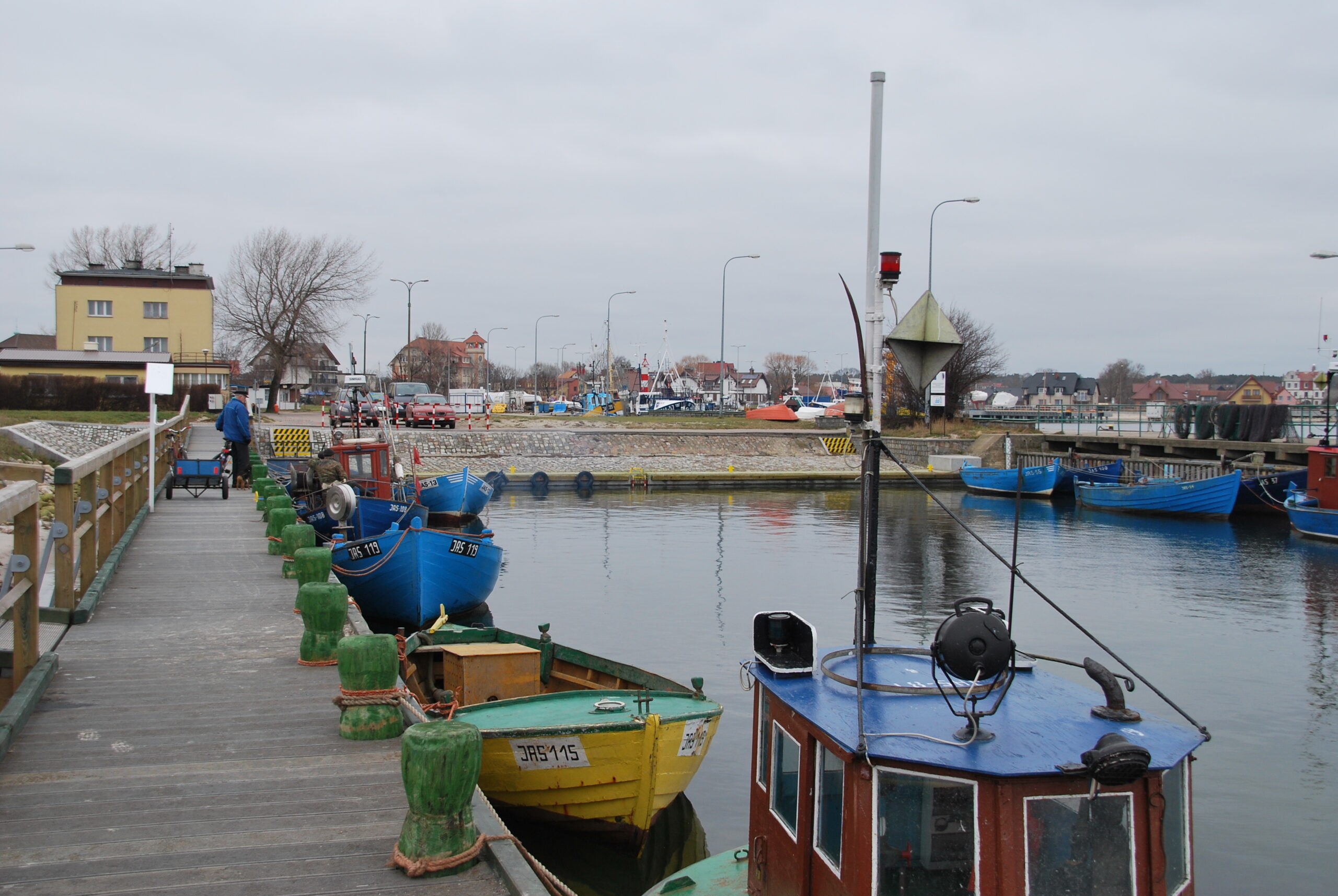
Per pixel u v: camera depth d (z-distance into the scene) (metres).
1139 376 172.00
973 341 66.69
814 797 5.70
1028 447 59.53
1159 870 4.91
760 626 6.52
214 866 5.05
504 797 9.88
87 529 11.91
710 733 10.40
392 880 4.95
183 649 9.76
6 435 29.30
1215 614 22.22
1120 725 5.31
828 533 35.75
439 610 19.14
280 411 71.94
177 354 74.31
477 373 158.00
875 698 5.76
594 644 18.53
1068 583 26.36
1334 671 17.25
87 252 94.62
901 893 4.96
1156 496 43.31
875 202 7.50
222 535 17.73
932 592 24.36
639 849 9.80
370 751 6.84
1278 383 152.88
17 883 4.82
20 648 7.77
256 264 69.56
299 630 10.62
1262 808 11.23
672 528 36.66
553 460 55.00
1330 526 34.88
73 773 6.31
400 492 24.62
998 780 4.74
